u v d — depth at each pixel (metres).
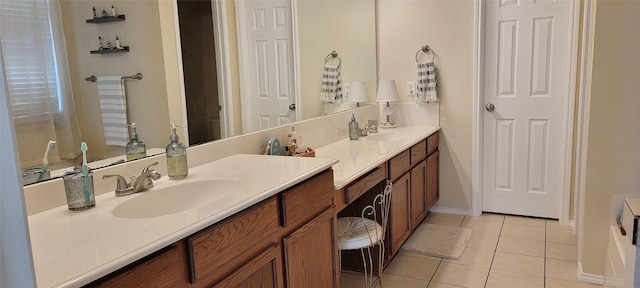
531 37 3.36
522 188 3.59
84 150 1.45
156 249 1.05
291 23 2.69
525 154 3.53
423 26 3.62
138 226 1.16
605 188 2.36
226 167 1.87
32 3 1.40
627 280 1.81
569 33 3.23
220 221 1.28
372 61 3.75
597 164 2.36
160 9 1.85
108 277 0.95
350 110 3.38
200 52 2.05
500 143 3.60
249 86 2.36
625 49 2.21
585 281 2.49
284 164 1.89
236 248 1.34
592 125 2.33
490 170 3.67
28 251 0.72
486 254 2.92
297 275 1.67
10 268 0.72
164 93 1.86
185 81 1.96
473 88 3.51
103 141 1.62
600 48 2.25
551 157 3.45
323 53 3.05
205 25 2.08
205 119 2.07
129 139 1.71
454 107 3.61
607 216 2.38
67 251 1.00
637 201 2.11
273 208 1.53
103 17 1.62
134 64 1.75
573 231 3.27
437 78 3.63
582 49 3.10
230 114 2.22
